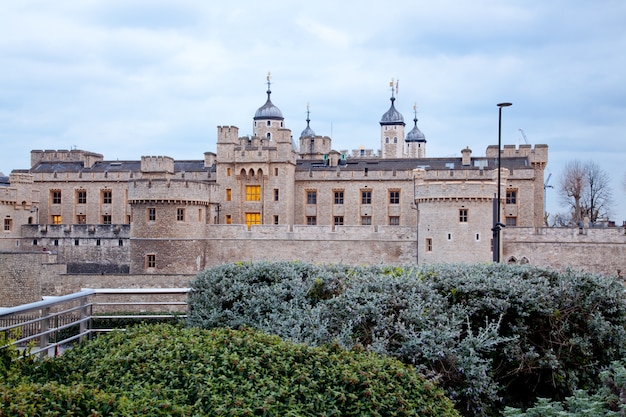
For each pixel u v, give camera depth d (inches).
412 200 3024.1
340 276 755.4
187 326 757.3
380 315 653.3
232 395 462.3
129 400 430.0
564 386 703.7
